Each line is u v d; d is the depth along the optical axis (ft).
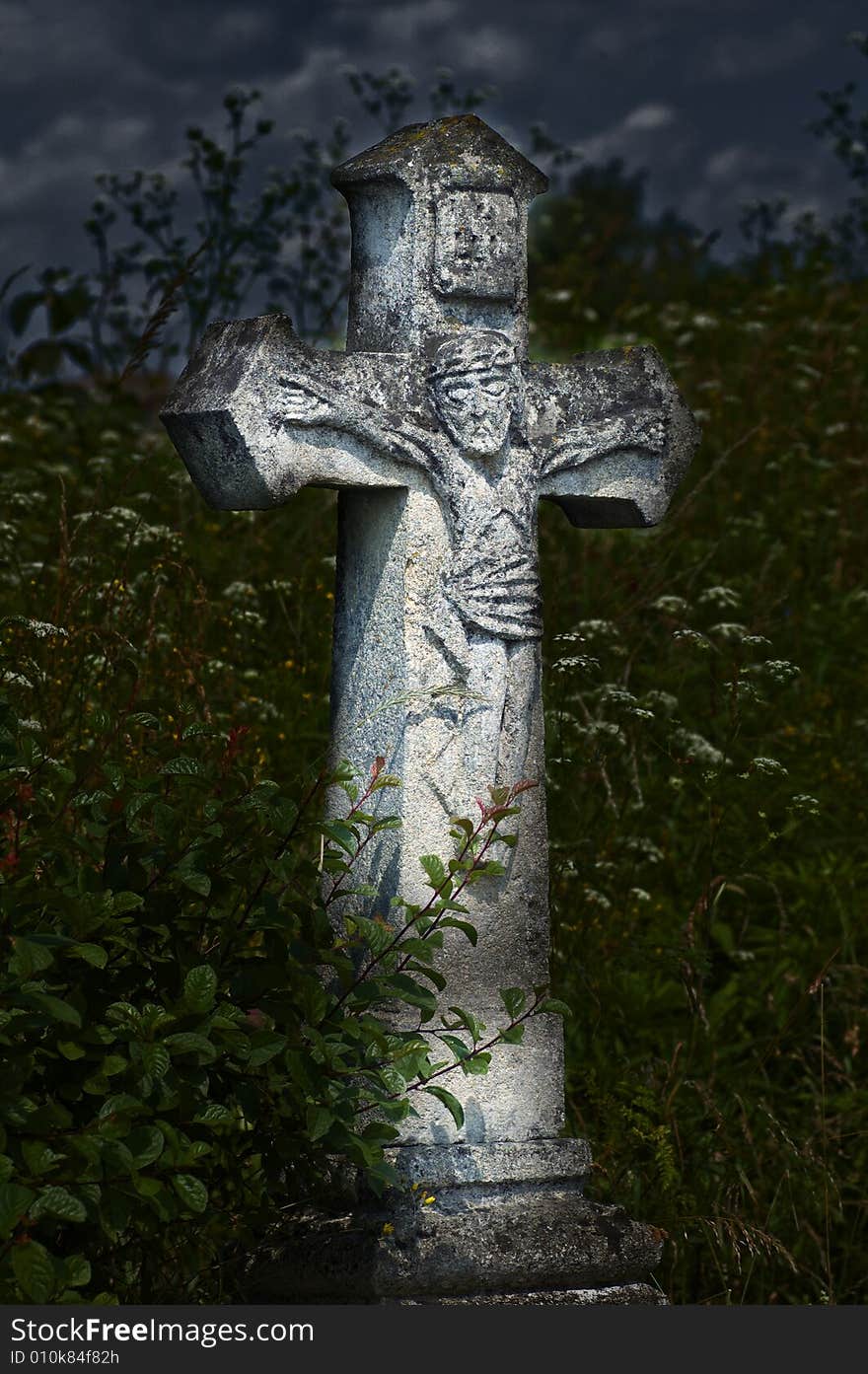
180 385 13.03
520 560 13.55
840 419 31.50
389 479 13.08
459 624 13.24
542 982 13.51
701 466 29.17
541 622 13.65
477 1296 12.46
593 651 20.75
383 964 12.36
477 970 13.26
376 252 13.64
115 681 16.74
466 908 12.89
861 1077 17.84
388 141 13.75
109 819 12.08
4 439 25.94
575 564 24.53
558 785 17.70
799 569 26.43
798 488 28.89
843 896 19.79
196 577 18.52
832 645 25.00
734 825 20.20
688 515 26.89
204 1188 10.54
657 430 14.47
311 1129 11.40
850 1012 17.99
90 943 11.11
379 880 13.09
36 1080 11.24
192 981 11.10
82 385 29.43
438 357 13.21
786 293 35.40
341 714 13.57
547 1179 13.20
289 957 12.06
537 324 33.12
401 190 13.34
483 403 13.21
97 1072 10.80
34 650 17.30
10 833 11.49
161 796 12.17
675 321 34.40
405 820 13.00
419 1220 12.46
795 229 38.11
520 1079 13.32
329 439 12.84
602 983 17.71
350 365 12.89
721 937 19.11
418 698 13.06
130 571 21.62
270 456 12.54
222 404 12.43
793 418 30.45
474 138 13.52
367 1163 11.82
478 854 13.08
